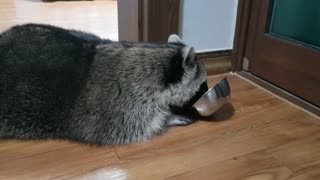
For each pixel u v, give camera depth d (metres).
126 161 1.15
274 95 1.70
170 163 1.15
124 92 1.23
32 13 3.78
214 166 1.14
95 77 1.23
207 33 1.89
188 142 1.28
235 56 1.98
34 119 1.23
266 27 1.76
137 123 1.25
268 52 1.78
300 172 1.12
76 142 1.25
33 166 1.10
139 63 1.26
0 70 1.20
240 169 1.12
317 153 1.22
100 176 1.07
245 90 1.76
